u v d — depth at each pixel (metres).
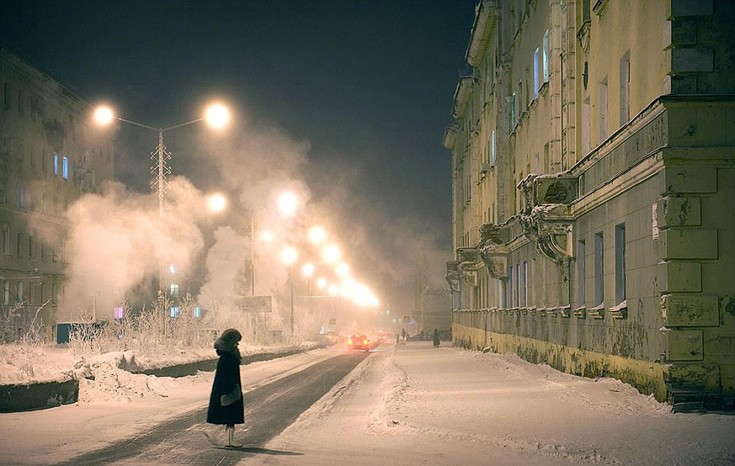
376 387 27.11
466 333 60.09
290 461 11.97
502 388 21.59
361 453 12.77
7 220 67.19
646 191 17.00
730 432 12.77
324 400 22.48
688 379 15.41
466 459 12.05
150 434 14.97
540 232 24.38
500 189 39.75
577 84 24.36
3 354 23.81
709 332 15.46
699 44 15.69
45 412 18.30
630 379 18.19
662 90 16.27
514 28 37.16
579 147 24.27
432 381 25.38
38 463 11.66
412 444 13.58
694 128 15.48
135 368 25.77
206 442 13.99
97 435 14.76
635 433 13.01
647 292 16.91
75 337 34.09
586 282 22.80
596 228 21.61
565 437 12.99
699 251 15.46
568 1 24.47
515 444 12.70
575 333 24.00
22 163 70.25
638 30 18.08
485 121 48.78
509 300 38.97
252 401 22.27
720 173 15.52
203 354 35.53
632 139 17.97
